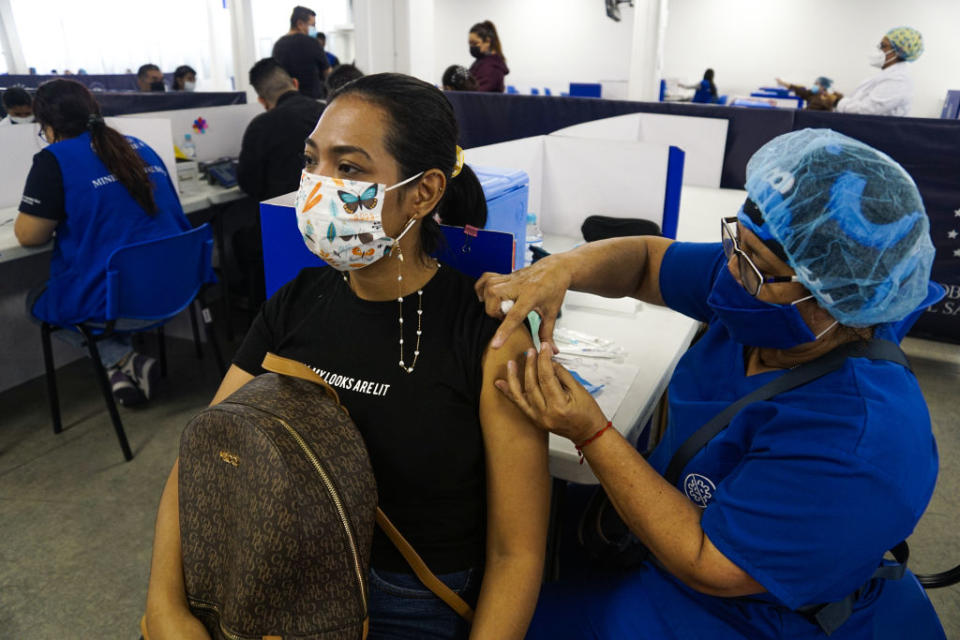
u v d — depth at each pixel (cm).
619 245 113
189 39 968
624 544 99
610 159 218
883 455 71
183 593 86
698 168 330
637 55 450
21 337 276
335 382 89
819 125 314
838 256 72
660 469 100
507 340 86
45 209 208
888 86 446
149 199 224
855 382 77
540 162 227
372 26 402
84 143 214
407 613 89
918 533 200
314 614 73
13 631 163
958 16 824
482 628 81
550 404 78
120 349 256
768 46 930
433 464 85
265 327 100
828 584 72
